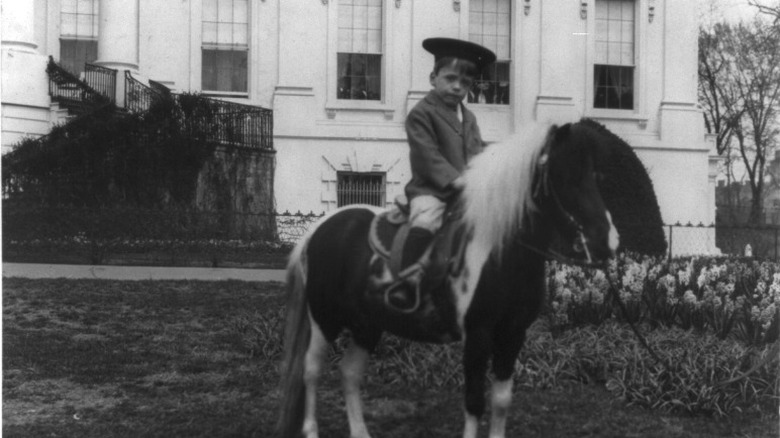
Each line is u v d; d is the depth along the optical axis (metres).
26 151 19.41
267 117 24.19
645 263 12.28
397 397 7.52
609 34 27.09
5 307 12.18
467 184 5.00
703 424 6.77
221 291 14.52
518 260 4.88
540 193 4.82
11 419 6.71
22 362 8.84
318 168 24.95
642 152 26.69
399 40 25.67
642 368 7.68
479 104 26.39
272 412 6.98
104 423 6.62
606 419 6.84
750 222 39.28
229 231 19.12
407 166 25.36
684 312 10.23
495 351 5.07
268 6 25.38
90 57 25.73
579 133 4.72
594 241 4.56
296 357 5.83
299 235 19.56
